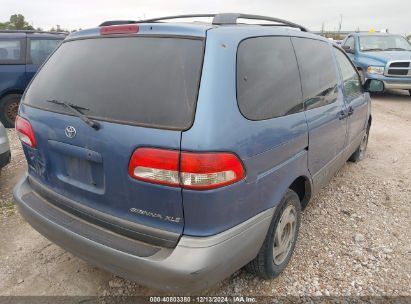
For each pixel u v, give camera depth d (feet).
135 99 6.84
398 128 24.50
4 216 12.46
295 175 8.88
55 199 8.39
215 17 8.06
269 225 8.03
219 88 6.55
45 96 8.34
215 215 6.57
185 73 6.62
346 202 13.42
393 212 12.69
